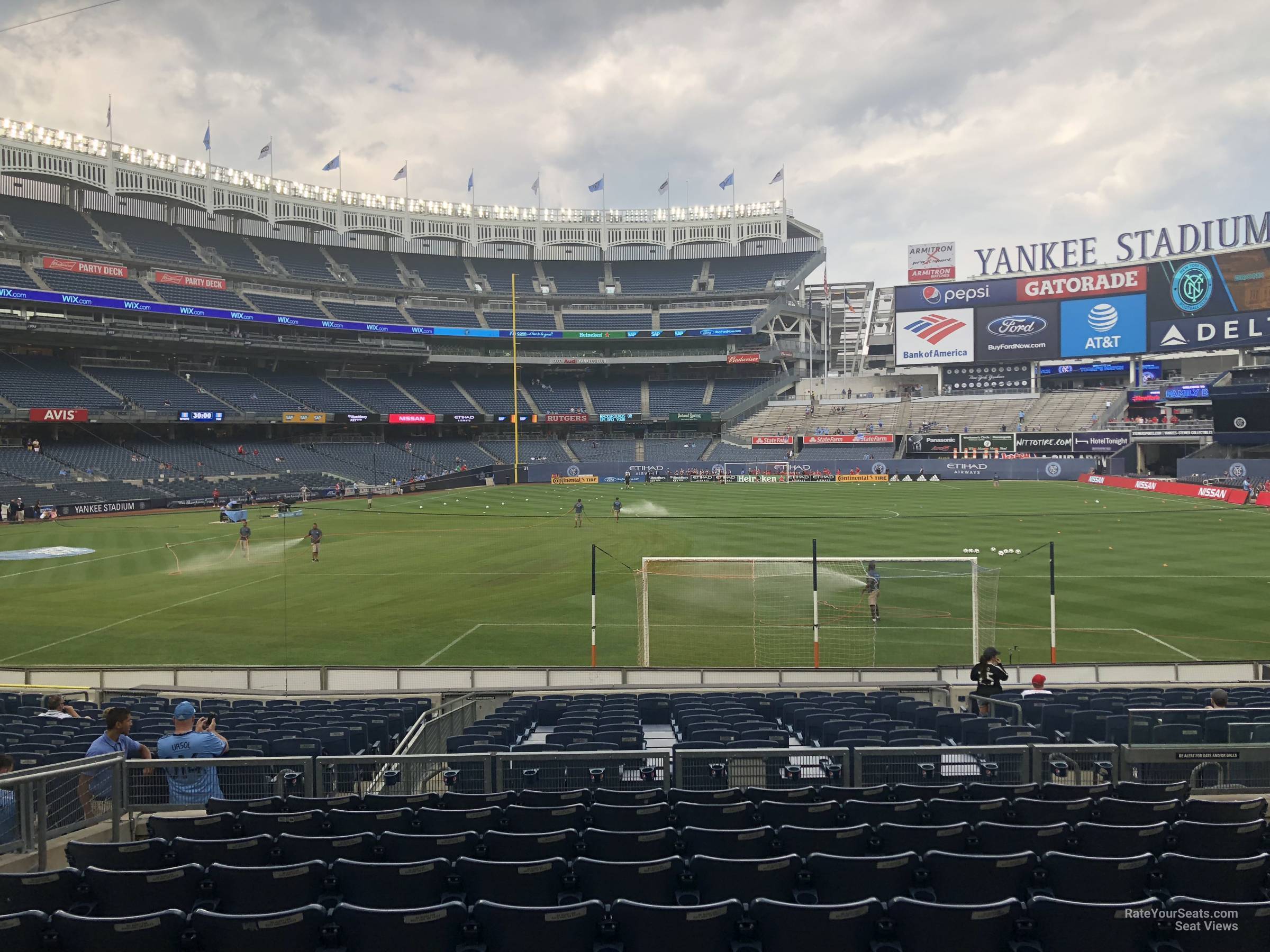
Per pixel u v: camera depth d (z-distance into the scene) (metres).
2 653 25.75
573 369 117.38
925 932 6.07
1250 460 72.50
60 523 60.47
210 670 21.34
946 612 29.70
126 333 78.69
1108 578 34.41
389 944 6.13
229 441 89.12
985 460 90.62
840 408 106.19
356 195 102.06
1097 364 95.62
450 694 19.14
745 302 115.00
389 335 103.06
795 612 30.38
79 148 81.12
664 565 40.25
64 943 5.97
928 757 10.41
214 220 94.69
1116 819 8.57
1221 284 81.56
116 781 9.27
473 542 49.03
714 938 6.14
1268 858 6.89
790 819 8.72
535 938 6.13
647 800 9.24
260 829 8.58
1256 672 20.55
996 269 93.62
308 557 44.19
